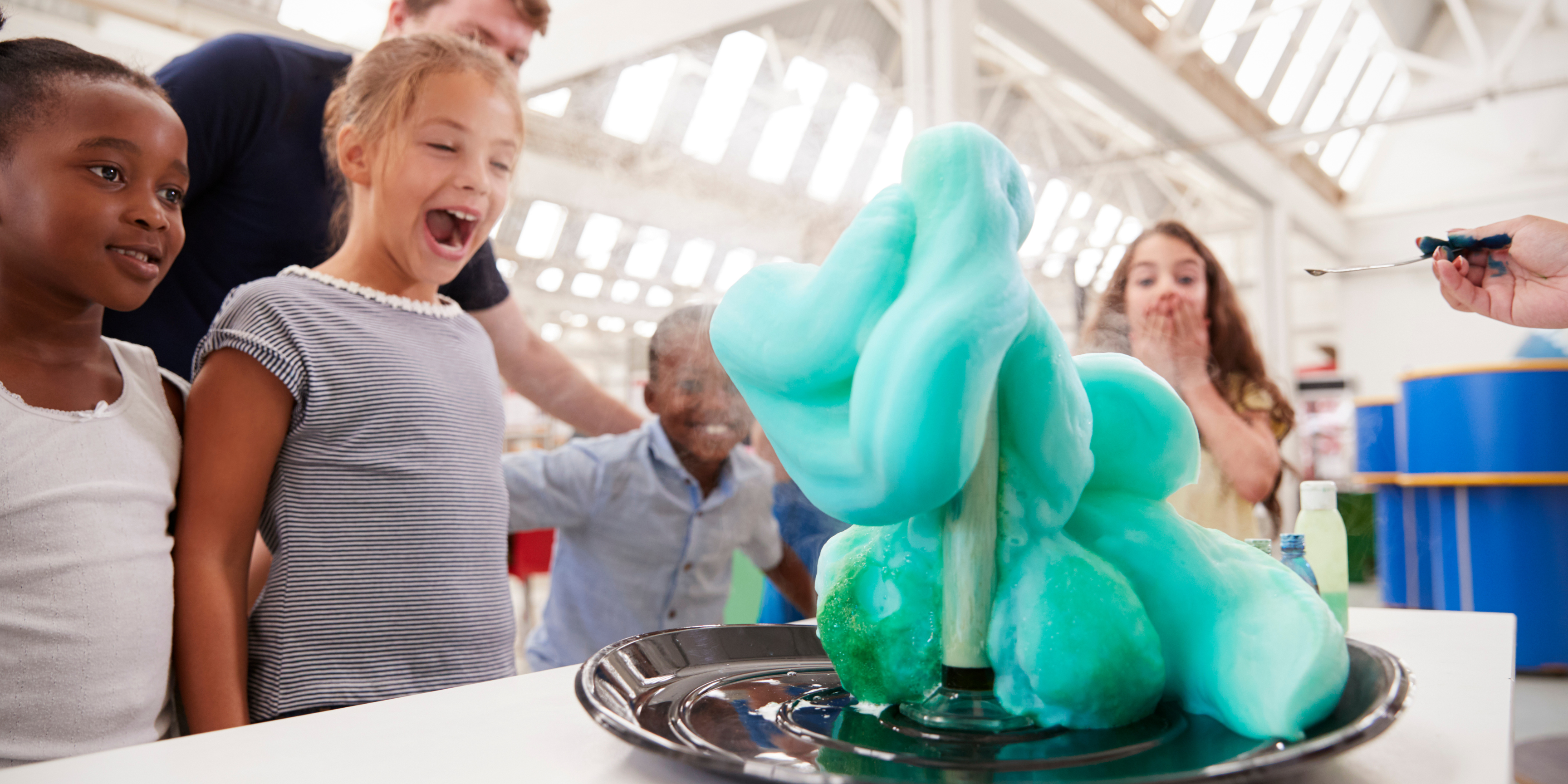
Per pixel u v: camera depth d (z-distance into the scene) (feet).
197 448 2.08
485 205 2.64
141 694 1.84
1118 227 21.21
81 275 1.89
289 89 3.17
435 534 2.29
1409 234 22.47
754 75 9.53
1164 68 15.01
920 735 1.12
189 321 3.05
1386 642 2.00
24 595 1.73
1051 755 1.01
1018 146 17.94
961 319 1.00
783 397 1.21
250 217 3.14
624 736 0.95
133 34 7.13
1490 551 7.56
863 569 1.28
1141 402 1.28
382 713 1.33
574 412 4.19
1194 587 1.18
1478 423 7.50
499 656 2.40
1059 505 1.18
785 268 1.26
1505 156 21.33
